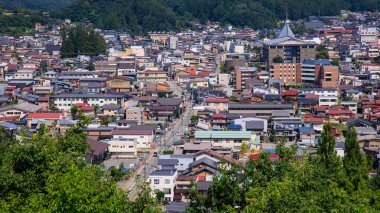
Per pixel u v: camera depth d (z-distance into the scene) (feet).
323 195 107.76
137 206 95.66
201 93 364.17
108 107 318.04
